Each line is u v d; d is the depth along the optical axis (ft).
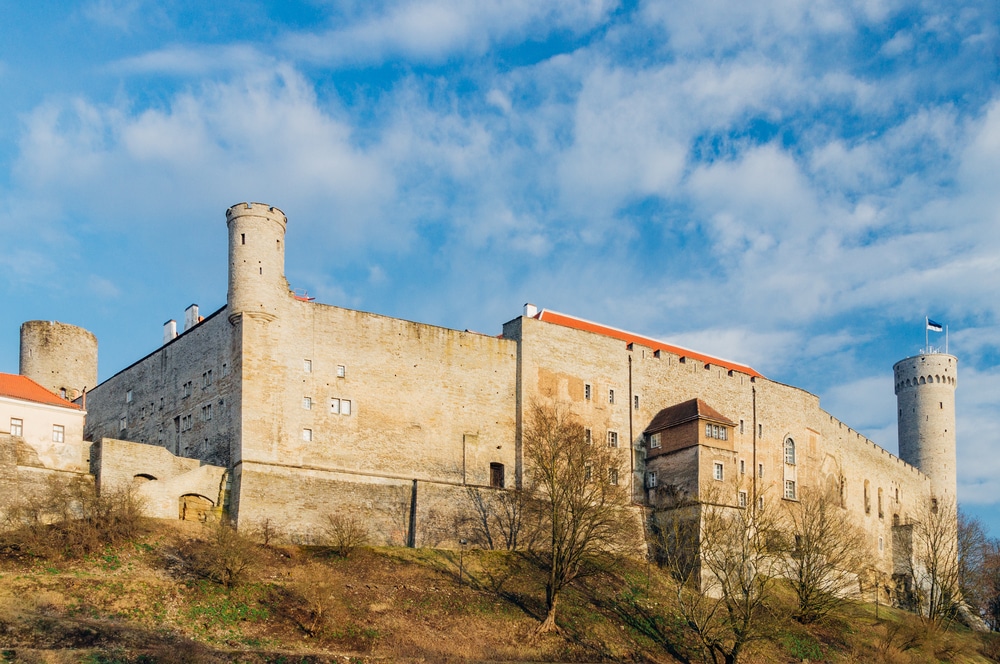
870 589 359.46
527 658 210.59
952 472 457.27
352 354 264.72
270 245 258.57
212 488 239.71
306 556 232.73
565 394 297.33
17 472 222.28
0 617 175.11
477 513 270.05
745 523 264.31
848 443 388.78
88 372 333.42
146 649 174.29
